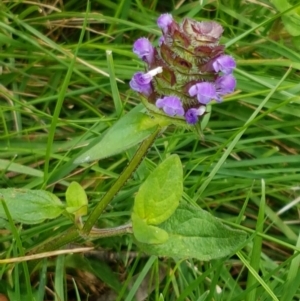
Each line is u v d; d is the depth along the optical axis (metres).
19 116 0.15
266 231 0.14
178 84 0.09
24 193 0.11
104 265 0.14
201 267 0.14
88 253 0.14
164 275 0.14
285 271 0.13
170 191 0.10
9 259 0.11
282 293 0.12
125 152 0.14
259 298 0.12
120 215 0.14
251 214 0.15
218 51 0.09
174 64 0.09
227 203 0.15
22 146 0.15
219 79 0.09
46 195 0.11
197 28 0.09
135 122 0.10
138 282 0.12
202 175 0.14
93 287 0.14
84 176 0.14
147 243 0.10
